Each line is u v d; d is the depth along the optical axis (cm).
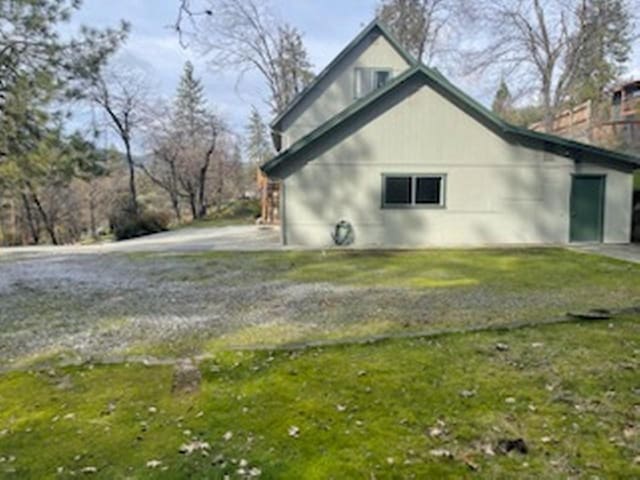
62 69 1184
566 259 984
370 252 1122
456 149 1219
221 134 3103
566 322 518
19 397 357
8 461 270
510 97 2483
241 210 2714
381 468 254
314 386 362
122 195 2753
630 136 1667
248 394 351
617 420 300
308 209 1226
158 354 451
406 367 396
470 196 1230
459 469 253
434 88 1203
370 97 1184
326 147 1212
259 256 1084
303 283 787
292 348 454
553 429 291
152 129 2709
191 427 304
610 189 1230
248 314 596
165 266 977
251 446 279
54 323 568
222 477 250
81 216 2838
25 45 1124
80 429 304
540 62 2364
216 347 466
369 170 1220
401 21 2572
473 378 370
